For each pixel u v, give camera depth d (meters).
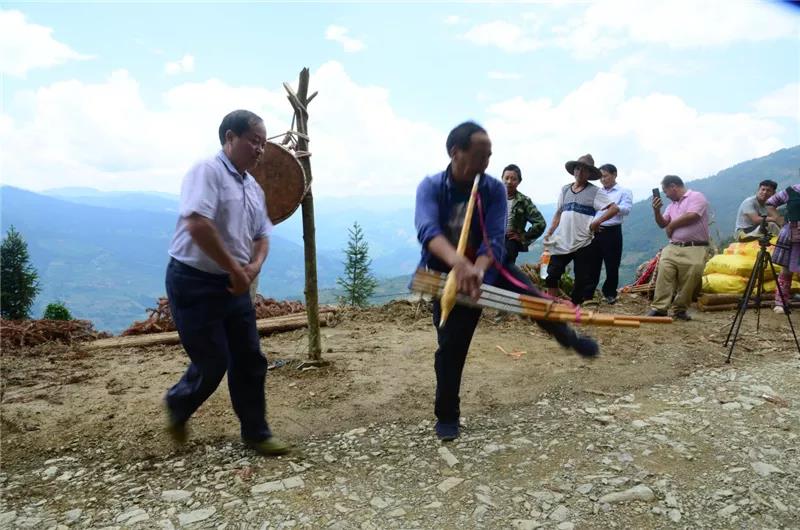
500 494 3.29
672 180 7.59
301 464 3.69
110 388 5.19
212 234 3.11
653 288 9.48
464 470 3.58
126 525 3.03
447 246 3.25
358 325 7.55
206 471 3.61
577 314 3.38
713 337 6.79
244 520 3.05
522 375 5.42
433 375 5.42
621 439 3.98
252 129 3.31
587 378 5.33
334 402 4.77
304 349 6.40
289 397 4.89
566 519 3.04
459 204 3.58
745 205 9.02
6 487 3.46
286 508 3.17
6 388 5.20
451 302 3.11
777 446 3.85
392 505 3.20
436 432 4.06
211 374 3.47
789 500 3.21
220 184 3.26
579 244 8.09
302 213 5.36
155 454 3.86
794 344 6.50
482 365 5.73
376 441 4.03
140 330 7.44
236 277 3.21
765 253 6.29
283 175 4.86
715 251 9.31
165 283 3.46
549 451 3.81
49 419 4.45
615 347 6.37
